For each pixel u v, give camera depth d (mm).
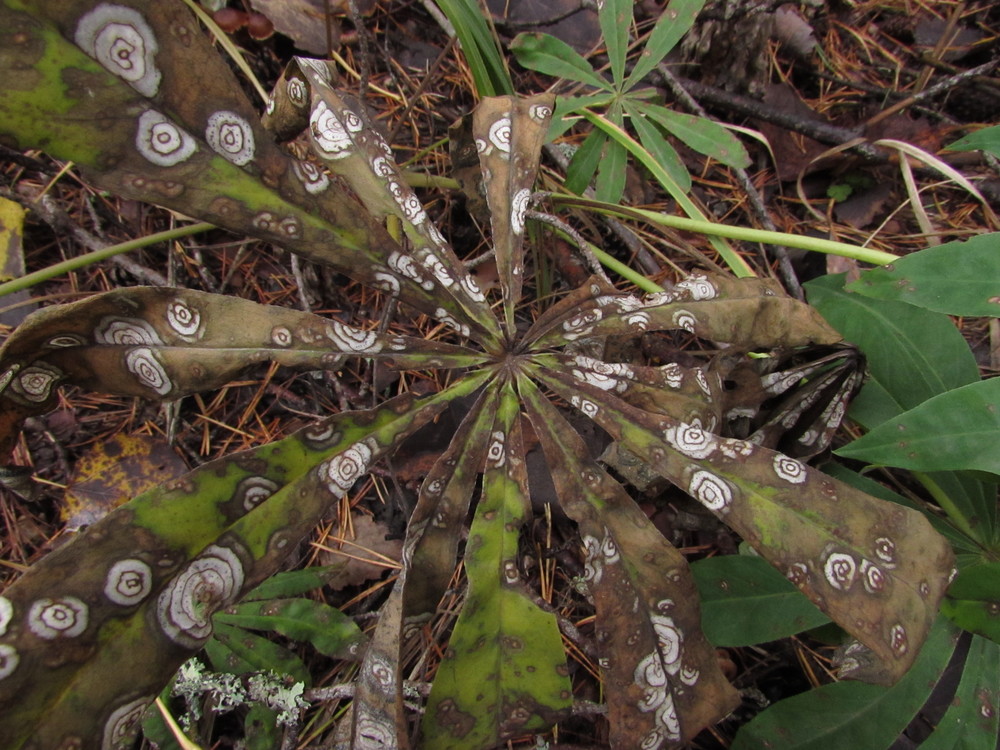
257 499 138
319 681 207
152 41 125
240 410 240
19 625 113
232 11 256
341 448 149
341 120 166
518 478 161
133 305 139
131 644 120
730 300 176
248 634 194
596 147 241
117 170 131
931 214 284
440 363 165
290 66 165
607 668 148
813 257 271
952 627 182
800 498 148
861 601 141
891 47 321
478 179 213
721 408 182
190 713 187
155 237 231
